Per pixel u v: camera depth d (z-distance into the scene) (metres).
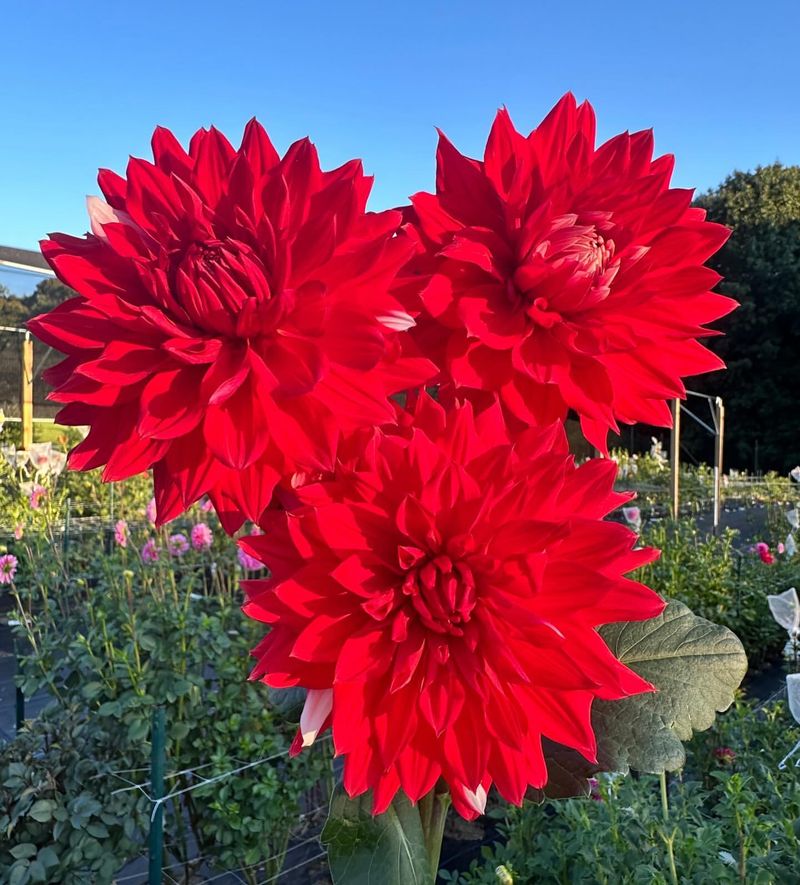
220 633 1.81
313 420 0.44
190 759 1.73
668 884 1.14
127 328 0.47
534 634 0.45
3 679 2.90
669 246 0.52
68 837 1.51
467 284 0.51
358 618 0.47
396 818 0.53
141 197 0.50
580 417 0.50
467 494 0.47
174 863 1.82
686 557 3.85
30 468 3.65
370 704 0.46
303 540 0.46
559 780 0.54
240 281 0.46
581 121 0.55
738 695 2.09
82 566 2.75
